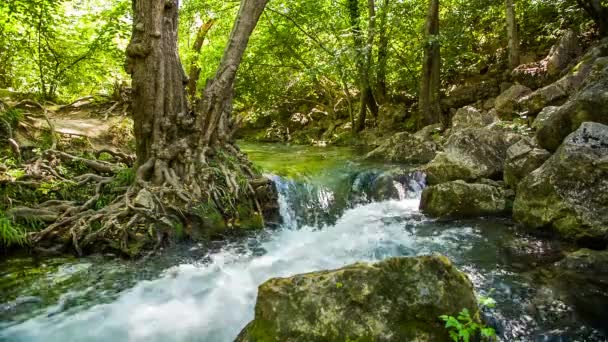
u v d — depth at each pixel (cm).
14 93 1028
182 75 704
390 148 1071
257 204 674
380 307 280
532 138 773
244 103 1797
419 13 1286
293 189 786
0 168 598
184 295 450
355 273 293
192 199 609
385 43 1316
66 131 798
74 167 682
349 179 876
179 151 655
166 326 393
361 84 1388
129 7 1105
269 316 284
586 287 423
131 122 959
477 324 275
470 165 762
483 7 1190
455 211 688
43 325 384
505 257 514
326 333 272
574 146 555
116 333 379
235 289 468
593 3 1007
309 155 1170
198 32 1788
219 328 393
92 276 475
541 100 912
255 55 1471
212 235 598
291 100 1798
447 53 1329
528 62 1215
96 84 1319
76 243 516
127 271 491
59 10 1108
